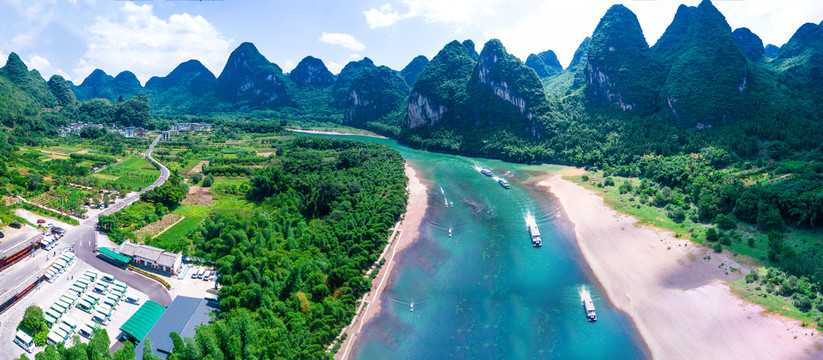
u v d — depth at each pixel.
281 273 96.81
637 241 131.88
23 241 109.50
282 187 169.88
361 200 156.50
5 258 102.56
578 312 99.44
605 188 190.50
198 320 84.44
